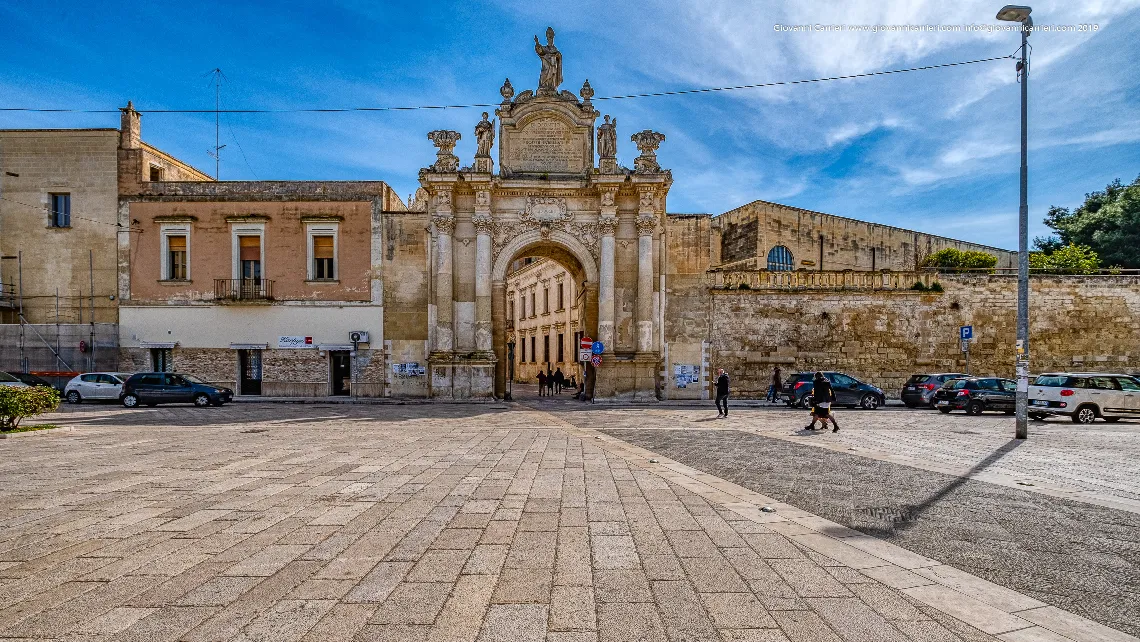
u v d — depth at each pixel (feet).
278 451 41.88
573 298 148.97
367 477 32.09
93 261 104.37
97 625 13.89
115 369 102.68
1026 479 32.76
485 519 23.57
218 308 103.45
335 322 103.71
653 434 54.54
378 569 17.88
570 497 27.50
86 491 28.12
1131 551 20.29
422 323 103.35
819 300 106.73
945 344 107.86
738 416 74.84
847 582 17.24
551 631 13.87
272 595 15.83
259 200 104.27
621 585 16.84
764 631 14.02
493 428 59.52
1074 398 67.10
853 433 55.67
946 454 42.32
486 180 99.81
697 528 22.54
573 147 104.32
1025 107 52.75
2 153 105.50
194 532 21.48
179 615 14.49
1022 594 16.49
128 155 104.78
